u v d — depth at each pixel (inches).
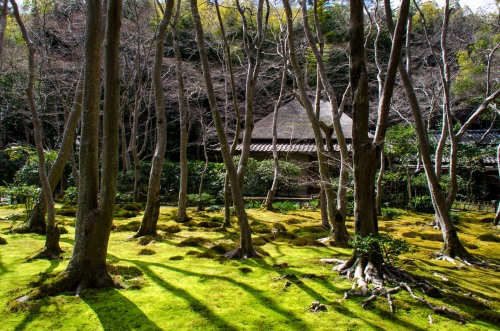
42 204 334.3
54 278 186.1
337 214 329.1
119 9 183.6
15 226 344.5
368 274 205.0
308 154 759.1
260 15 403.2
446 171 746.2
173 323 155.4
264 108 899.4
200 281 207.0
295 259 262.4
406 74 291.4
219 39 602.5
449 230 294.4
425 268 253.6
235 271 227.0
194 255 267.0
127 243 308.8
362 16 212.2
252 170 668.1
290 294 188.9
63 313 160.2
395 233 407.8
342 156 327.9
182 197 441.4
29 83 255.3
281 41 538.0
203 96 750.5
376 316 167.0
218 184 658.2
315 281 208.8
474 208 672.4
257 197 625.9
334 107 327.3
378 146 215.0
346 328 154.6
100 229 190.7
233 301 178.9
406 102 721.0
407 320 164.1
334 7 714.8
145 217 336.8
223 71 632.4
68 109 577.0
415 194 663.8
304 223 451.5
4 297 174.4
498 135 808.3
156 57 338.3
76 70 592.7
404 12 210.7
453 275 242.8
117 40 185.9
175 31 421.7
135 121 627.2
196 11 263.9
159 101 342.0
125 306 168.6
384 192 681.6
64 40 605.0
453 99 668.1
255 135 800.9
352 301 181.8
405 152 617.9
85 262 188.7
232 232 375.6
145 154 935.7
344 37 706.8
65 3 661.3
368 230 217.2
